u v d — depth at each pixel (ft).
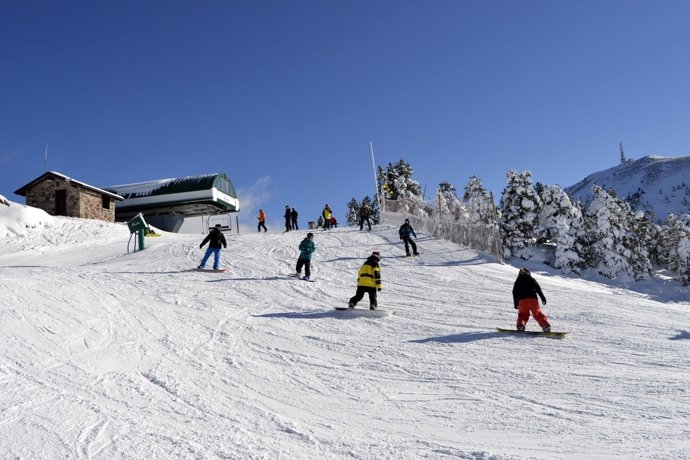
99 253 83.97
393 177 210.59
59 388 21.47
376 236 88.99
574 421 20.51
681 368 27.20
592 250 140.15
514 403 22.79
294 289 51.55
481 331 36.47
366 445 18.13
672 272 158.30
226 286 51.93
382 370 27.94
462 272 62.23
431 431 19.75
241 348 31.50
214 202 150.20
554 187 143.13
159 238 100.68
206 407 21.18
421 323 39.04
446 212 92.32
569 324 38.29
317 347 32.45
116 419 18.66
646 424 19.92
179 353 29.27
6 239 94.99
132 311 38.01
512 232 135.74
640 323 38.19
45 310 33.96
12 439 16.26
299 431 19.19
